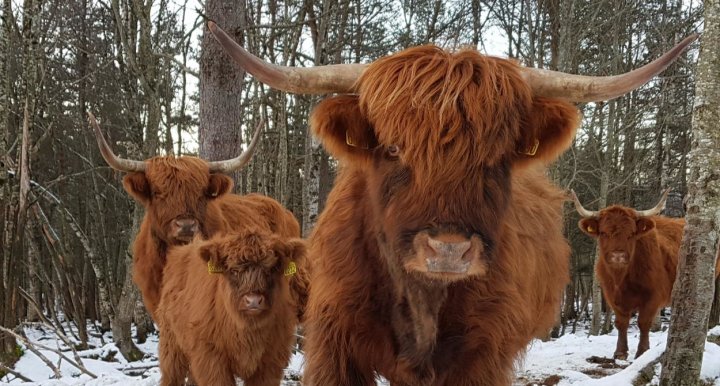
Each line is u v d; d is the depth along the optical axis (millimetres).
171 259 6773
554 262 4871
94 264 13719
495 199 3027
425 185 2912
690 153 4941
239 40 9750
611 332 21188
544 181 5492
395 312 3457
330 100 3301
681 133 25906
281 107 18828
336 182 4148
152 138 11297
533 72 3377
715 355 6930
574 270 29703
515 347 3730
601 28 22984
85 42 19500
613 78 3188
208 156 9695
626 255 9656
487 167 3000
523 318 3729
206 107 9719
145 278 7352
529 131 3262
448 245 2791
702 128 4777
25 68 9727
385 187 3176
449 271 2820
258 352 5660
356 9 22344
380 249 3387
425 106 2914
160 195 6922
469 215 2906
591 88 3234
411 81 2984
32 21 9789
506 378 3609
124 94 16297
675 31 21391
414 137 2910
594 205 28141
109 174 21953
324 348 3604
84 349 12711
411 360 3434
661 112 24047
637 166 24875
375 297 3527
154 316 7359
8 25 9219
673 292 4984
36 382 7227
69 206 22906
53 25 18969
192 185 6984
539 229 4477
